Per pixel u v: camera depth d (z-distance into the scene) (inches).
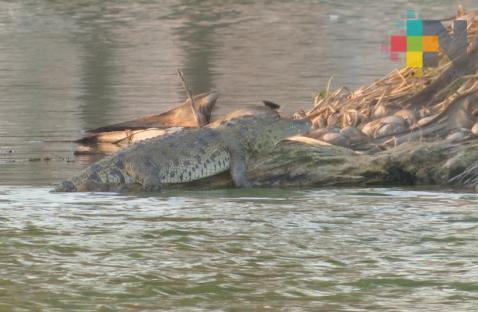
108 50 3846.0
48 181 1694.1
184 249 1164.5
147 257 1129.4
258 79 3024.1
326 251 1153.4
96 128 2162.9
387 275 1058.1
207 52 3779.5
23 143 2069.4
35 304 961.5
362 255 1135.6
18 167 1822.1
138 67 3353.8
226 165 1679.4
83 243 1191.6
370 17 5280.5
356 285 1024.2
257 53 3735.2
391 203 1435.8
